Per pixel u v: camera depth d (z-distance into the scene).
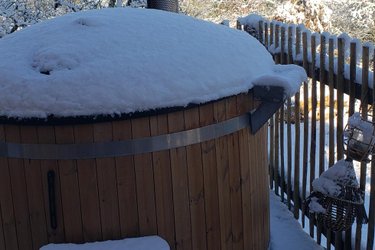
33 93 2.54
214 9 13.02
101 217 2.64
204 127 2.71
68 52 2.71
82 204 2.62
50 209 2.63
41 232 2.70
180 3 12.77
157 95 2.54
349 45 3.26
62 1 9.16
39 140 2.58
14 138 2.63
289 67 3.18
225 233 2.90
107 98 2.50
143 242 2.60
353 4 12.60
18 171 2.68
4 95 2.58
